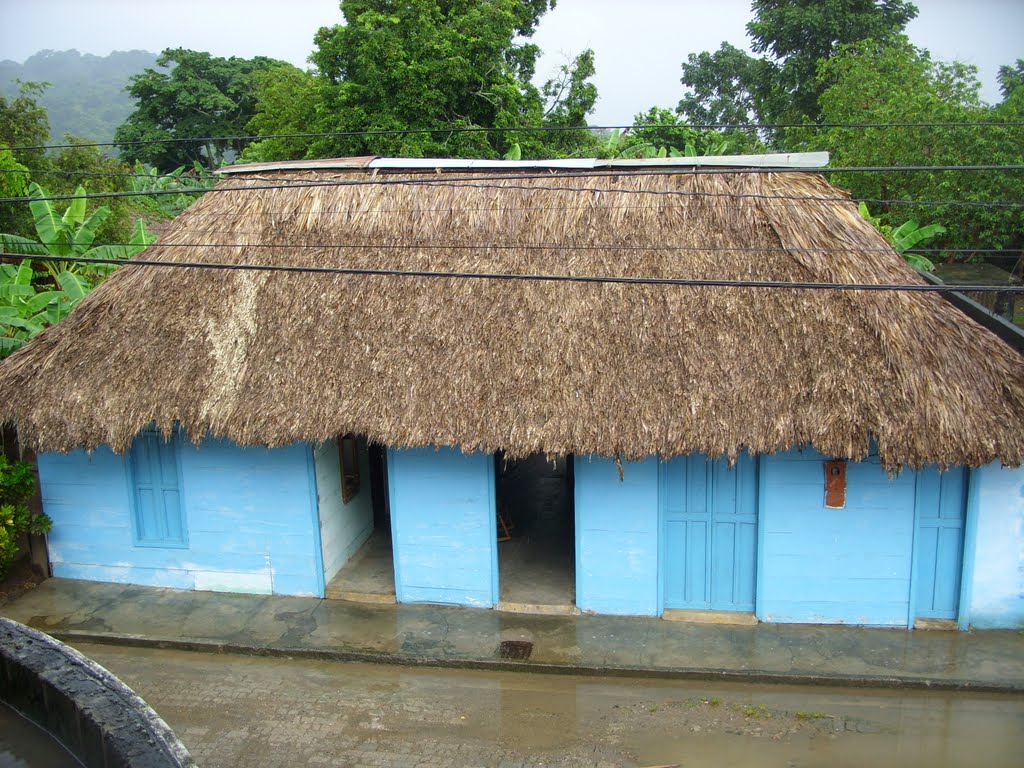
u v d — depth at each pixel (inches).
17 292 469.1
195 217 398.6
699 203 355.6
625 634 336.2
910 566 329.1
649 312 328.5
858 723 280.7
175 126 1686.8
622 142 938.1
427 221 371.9
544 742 275.1
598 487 341.4
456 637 337.4
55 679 126.3
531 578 383.9
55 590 385.1
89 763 117.1
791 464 327.9
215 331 355.3
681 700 297.3
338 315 350.3
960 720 281.1
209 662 330.3
